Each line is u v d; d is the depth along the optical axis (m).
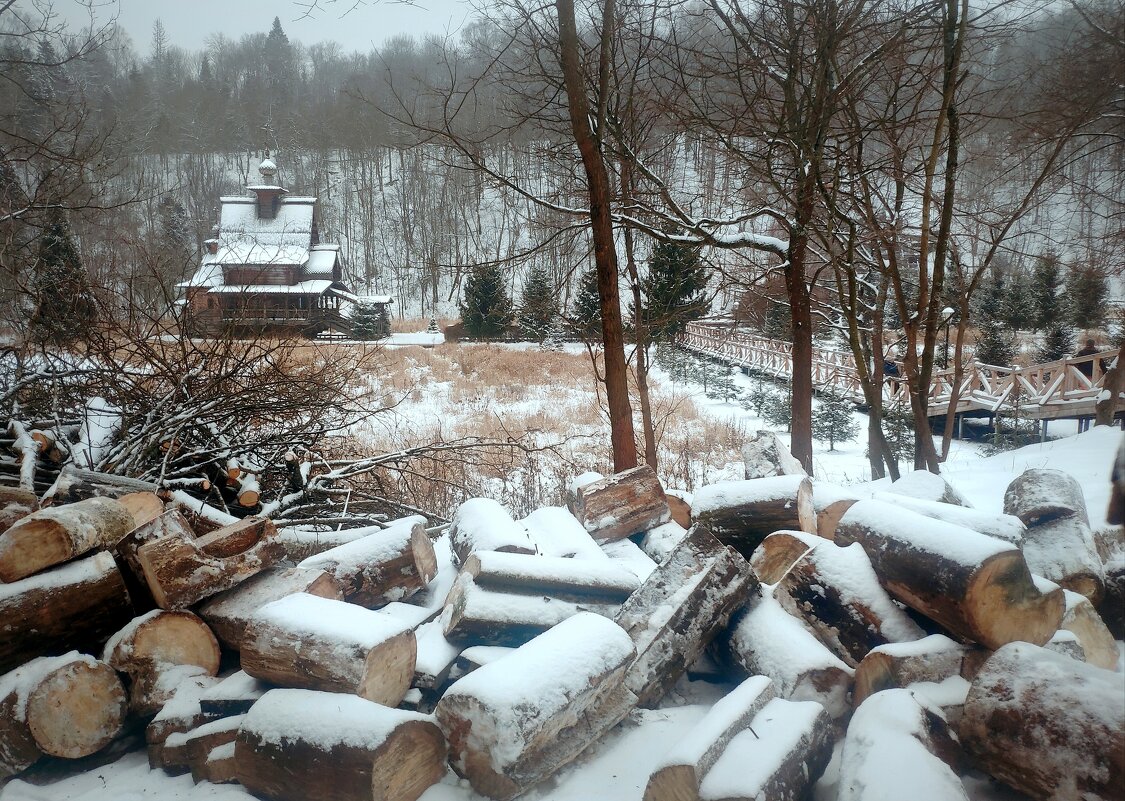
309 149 56.16
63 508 3.56
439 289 54.00
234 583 3.47
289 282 28.89
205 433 6.82
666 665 3.11
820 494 4.66
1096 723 2.04
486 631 3.34
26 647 3.15
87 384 6.58
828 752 2.54
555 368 23.00
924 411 8.84
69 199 7.71
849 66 8.52
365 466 7.12
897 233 8.52
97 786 2.91
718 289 10.66
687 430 14.81
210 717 3.00
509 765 2.38
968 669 2.77
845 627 3.17
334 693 2.70
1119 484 1.48
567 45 7.29
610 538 4.70
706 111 8.98
